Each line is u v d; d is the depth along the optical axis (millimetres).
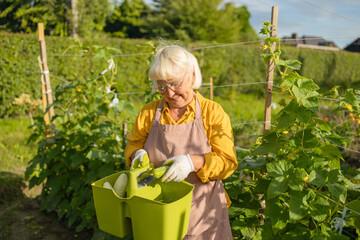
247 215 2041
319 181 1685
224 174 1565
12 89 7426
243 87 11766
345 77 13688
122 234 1448
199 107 1618
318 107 1683
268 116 2148
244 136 5168
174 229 1363
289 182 1687
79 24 14250
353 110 1864
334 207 1852
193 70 1571
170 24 21406
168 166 1452
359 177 1969
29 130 6102
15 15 14172
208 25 21141
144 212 1343
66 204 3203
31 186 3346
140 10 22406
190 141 1580
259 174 2178
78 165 3141
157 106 1709
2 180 3822
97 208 1478
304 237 1793
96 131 2938
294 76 1806
